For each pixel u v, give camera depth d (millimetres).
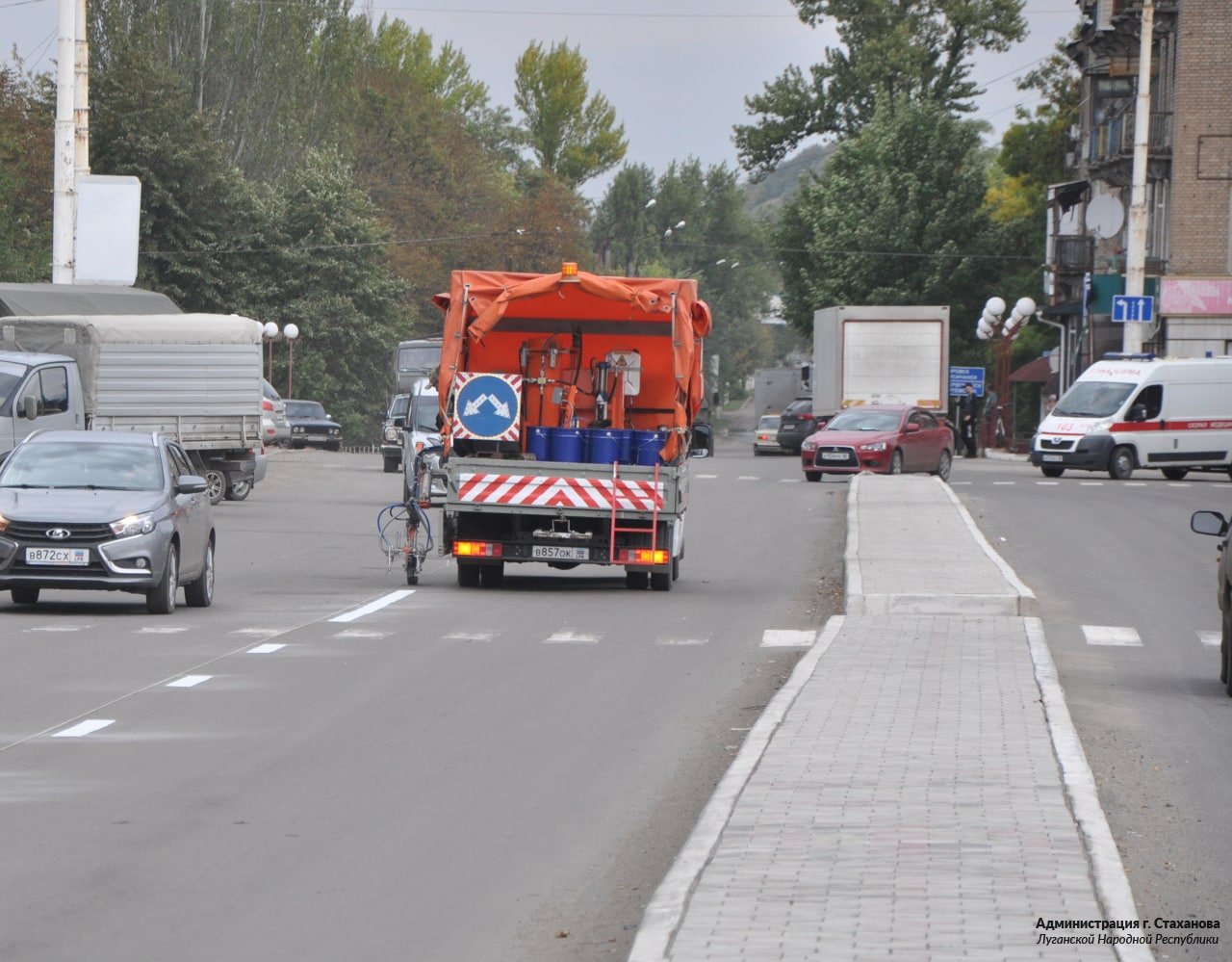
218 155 158500
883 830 17375
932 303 169625
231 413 75250
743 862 16094
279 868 17062
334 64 178500
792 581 48375
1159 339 123188
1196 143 120375
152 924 15062
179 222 157875
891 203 169125
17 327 72312
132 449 40531
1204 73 120125
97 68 156125
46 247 136500
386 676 29766
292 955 14266
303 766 22047
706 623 38344
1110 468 99625
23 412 59750
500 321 46562
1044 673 28609
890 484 81188
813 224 173250
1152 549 57219
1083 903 14711
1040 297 170000
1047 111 178875
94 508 37875
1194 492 85938
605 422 46094
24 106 148375
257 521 68250
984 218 171625
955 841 16922
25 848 17656
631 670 31031
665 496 43812
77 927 14945
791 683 27438
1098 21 143000
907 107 171625
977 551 49781
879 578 42438
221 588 45031
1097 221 127812
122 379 72625
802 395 169125
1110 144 129625
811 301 172625
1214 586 47094
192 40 164000
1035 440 102375
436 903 15875
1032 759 21188
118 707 26203
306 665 30891
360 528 65562
